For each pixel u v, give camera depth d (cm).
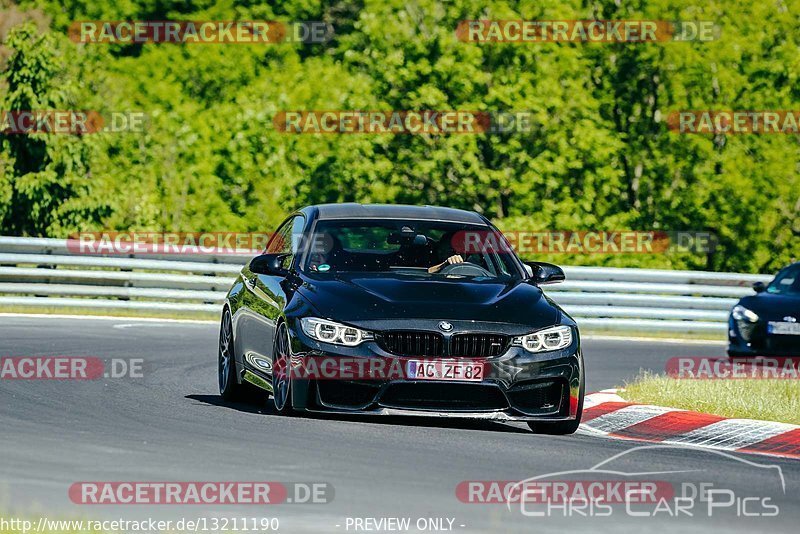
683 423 3938
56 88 9194
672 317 7919
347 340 3453
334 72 12212
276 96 12288
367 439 3266
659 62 11200
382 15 11481
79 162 9200
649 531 2389
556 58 11188
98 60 13025
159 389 4269
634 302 7888
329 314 3500
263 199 11631
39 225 9119
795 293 6378
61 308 7288
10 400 3809
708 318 7988
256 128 11769
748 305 6184
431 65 11088
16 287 7269
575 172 11206
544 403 3534
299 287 3691
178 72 13550
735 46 11181
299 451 3052
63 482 2622
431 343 3456
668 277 7956
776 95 11219
